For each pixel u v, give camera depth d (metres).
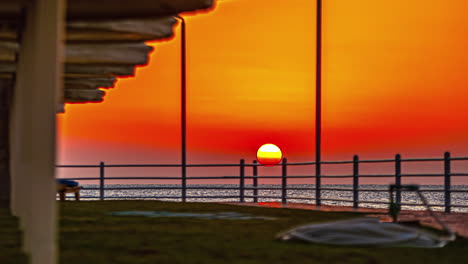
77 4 10.70
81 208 20.09
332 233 10.73
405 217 17.62
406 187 12.17
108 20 11.35
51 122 7.53
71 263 8.56
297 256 9.30
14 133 17.72
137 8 10.95
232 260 8.93
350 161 22.75
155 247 10.23
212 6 10.77
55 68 7.52
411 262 8.88
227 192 146.75
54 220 7.58
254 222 15.35
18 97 15.27
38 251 7.52
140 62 15.24
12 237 11.75
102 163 27.83
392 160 21.17
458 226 14.67
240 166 27.83
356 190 22.25
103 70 16.69
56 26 7.50
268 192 143.12
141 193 151.12
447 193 19.98
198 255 9.37
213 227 13.85
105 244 10.55
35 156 7.57
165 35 12.92
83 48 14.57
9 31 12.05
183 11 11.00
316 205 24.45
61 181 26.70
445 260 9.09
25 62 10.68
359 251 9.78
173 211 19.11
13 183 17.81
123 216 16.80
